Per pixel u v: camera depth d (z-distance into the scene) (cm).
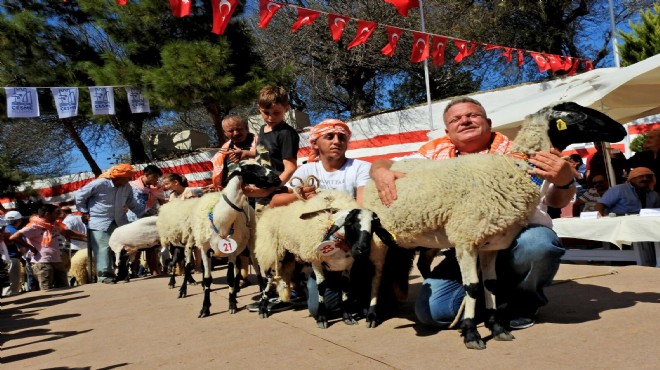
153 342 441
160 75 1387
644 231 595
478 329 381
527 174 341
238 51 1661
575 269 644
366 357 337
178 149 2248
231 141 619
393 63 2388
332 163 512
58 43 1845
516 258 354
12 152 2683
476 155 364
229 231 530
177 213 719
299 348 376
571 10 2314
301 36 2267
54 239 1070
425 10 2280
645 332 334
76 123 2355
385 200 378
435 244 377
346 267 434
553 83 1516
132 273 1161
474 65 2473
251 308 551
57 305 732
